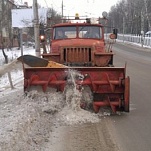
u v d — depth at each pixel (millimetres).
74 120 7609
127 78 8242
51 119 7648
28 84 8492
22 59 9234
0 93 11641
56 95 8430
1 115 7754
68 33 11672
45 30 12680
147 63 26953
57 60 10391
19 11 20859
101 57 10328
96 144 6129
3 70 9797
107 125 7410
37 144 6016
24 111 7840
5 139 5867
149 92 12031
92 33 11617
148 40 64375
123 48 56250
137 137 6609
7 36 51312
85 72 8375
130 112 8703
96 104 8297
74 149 5844
